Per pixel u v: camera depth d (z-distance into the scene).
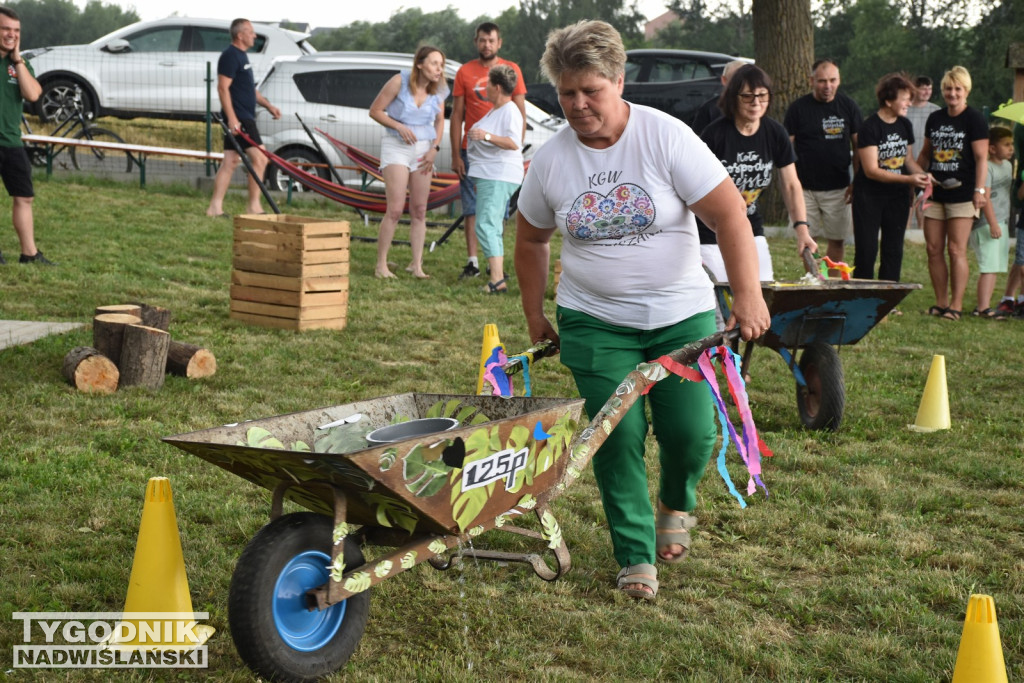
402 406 3.82
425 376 7.17
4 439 5.31
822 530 4.70
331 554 3.17
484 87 11.15
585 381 3.99
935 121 10.38
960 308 10.72
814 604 4.00
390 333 8.38
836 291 5.95
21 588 3.75
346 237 8.38
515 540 4.48
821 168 9.93
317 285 8.26
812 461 5.68
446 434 3.10
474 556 3.90
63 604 3.67
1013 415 6.85
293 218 8.87
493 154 10.18
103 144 16.41
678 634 3.72
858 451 5.95
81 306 8.52
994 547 4.58
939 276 10.73
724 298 6.41
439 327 8.70
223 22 18.92
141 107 18.52
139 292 9.23
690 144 3.65
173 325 8.06
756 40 17.75
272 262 8.23
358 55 17.58
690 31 104.38
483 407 3.75
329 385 6.80
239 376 6.81
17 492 4.62
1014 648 3.64
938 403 6.54
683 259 3.84
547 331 4.26
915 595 4.07
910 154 9.97
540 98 19.33
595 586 4.10
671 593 4.07
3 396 5.98
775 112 17.56
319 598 3.10
